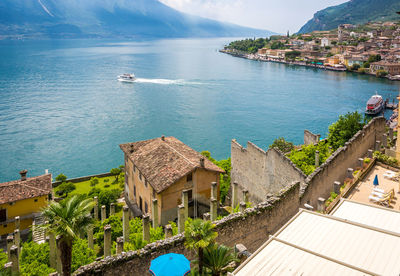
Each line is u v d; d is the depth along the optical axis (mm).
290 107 179500
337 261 17594
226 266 24125
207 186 52625
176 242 23688
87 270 20969
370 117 160125
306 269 17047
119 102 185375
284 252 18438
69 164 103625
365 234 20250
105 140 124188
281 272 16844
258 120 154750
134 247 33031
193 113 165250
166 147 57781
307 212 22891
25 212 53000
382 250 18703
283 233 20375
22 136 126125
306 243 19344
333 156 40688
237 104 186000
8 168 100188
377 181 37969
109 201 59344
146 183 53375
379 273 16750
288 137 132125
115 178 76812
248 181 53688
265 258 17953
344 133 66375
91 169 100625
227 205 59375
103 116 155750
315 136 65500
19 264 34500
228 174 65000
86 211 24359
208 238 21047
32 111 161000
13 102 178000
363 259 17906
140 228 41031
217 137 131000
